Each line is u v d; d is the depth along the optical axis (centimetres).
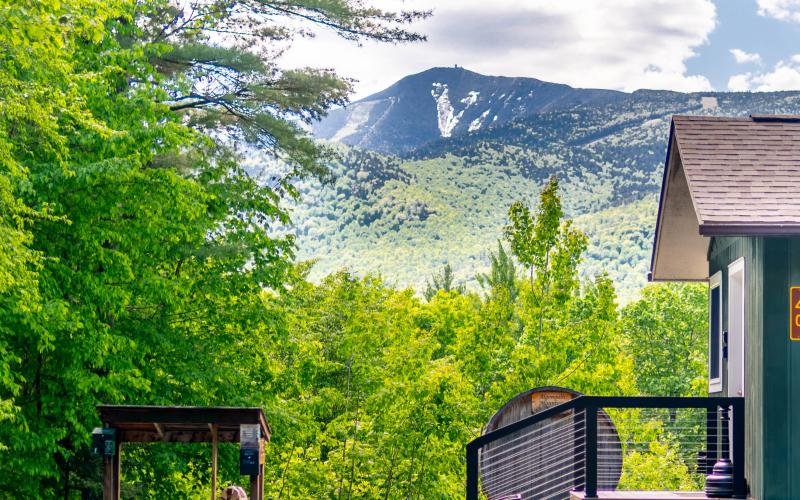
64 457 1664
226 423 1212
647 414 2991
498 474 1847
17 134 1561
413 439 2283
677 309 5338
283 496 2359
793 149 1522
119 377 1644
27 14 1201
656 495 1464
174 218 1778
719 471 1445
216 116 2420
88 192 1623
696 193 1405
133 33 1947
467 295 4216
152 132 1639
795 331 1355
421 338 2795
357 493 2416
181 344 1961
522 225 2792
